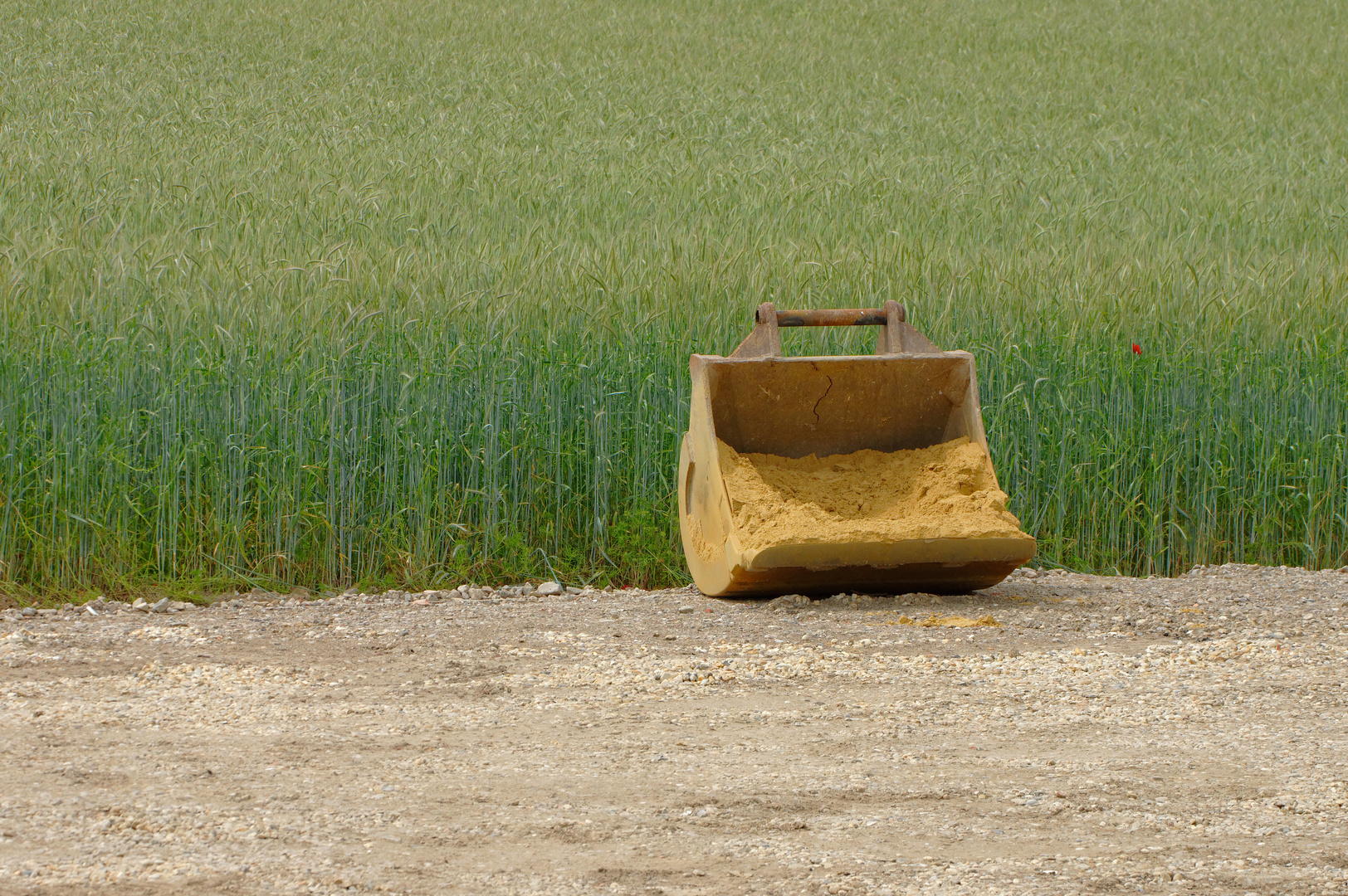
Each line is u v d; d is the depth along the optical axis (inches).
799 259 1077.8
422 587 815.7
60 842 363.9
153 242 1019.9
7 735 459.5
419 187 1475.1
